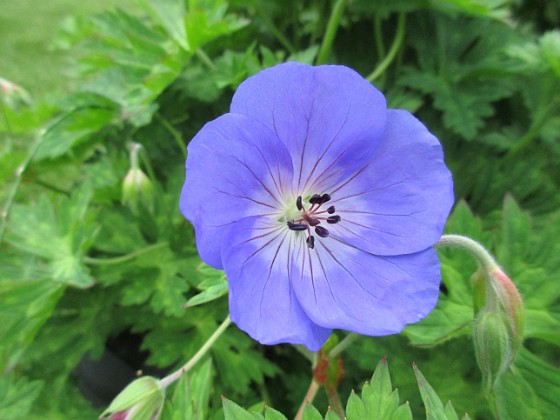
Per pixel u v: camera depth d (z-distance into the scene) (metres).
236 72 0.21
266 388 0.21
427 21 0.23
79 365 0.23
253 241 0.13
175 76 0.20
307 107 0.12
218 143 0.11
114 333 0.22
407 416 0.13
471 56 0.23
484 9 0.21
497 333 0.13
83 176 0.24
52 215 0.20
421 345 0.16
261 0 0.24
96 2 0.63
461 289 0.17
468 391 0.18
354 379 0.19
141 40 0.21
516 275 0.17
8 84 0.23
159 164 0.23
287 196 0.13
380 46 0.23
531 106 0.23
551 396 0.15
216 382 0.20
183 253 0.21
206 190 0.11
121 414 0.14
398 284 0.13
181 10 0.22
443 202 0.12
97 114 0.21
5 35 0.56
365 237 0.13
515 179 0.22
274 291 0.13
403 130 0.13
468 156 0.23
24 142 0.27
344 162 0.13
